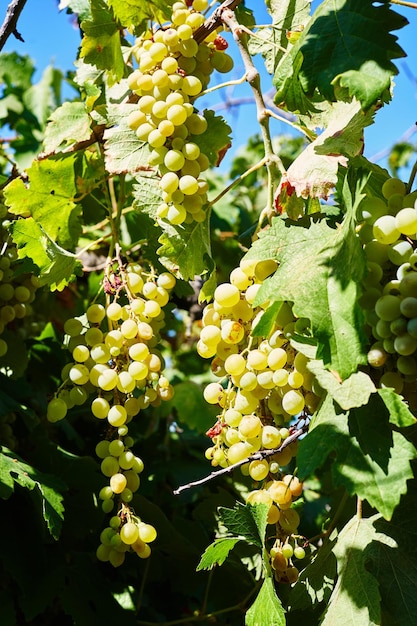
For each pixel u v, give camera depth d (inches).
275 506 35.8
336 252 33.8
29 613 42.1
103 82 45.9
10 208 42.6
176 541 46.4
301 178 37.0
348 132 37.3
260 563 42.2
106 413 39.0
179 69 38.8
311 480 51.1
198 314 57.3
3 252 44.8
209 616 45.3
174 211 37.8
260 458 34.6
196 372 69.9
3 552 42.5
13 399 47.0
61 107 44.4
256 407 35.3
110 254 41.7
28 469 42.1
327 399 33.7
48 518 40.1
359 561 34.8
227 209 66.6
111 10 41.6
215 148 39.3
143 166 40.3
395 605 34.0
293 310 33.1
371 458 32.1
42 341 52.6
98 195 54.0
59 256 42.7
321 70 35.0
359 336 32.2
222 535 44.2
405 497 35.3
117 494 39.5
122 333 38.7
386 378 32.9
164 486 51.9
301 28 42.9
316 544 50.4
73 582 43.7
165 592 49.4
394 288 32.7
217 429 36.5
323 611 35.4
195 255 39.9
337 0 35.8
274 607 33.7
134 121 38.3
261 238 35.7
